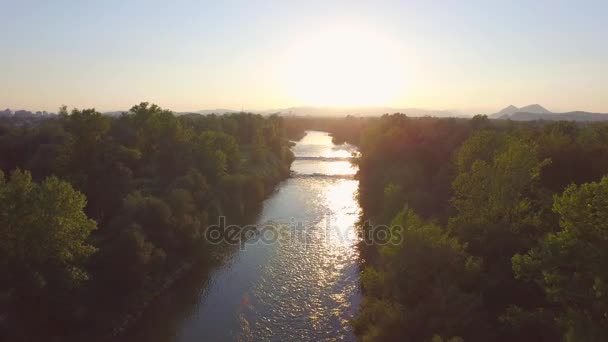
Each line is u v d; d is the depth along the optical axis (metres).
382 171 82.00
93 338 35.22
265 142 123.62
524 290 29.69
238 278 48.41
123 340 36.22
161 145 74.75
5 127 84.81
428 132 97.06
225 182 73.31
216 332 37.72
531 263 23.06
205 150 75.31
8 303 30.28
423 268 32.03
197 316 40.47
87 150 57.22
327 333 37.12
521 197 41.91
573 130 75.50
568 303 23.22
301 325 38.53
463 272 31.20
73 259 34.72
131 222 45.88
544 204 39.31
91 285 38.28
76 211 34.69
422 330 28.62
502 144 50.81
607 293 18.95
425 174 78.62
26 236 32.00
